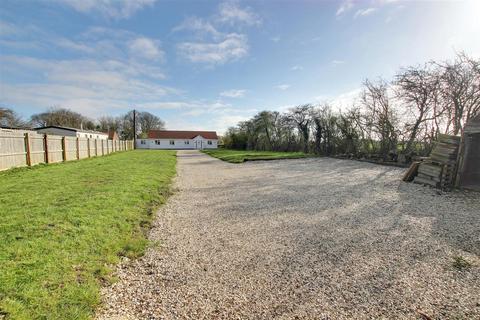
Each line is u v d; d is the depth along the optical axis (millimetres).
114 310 2279
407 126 15438
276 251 3576
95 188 6832
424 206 5910
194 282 2789
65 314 2104
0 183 7477
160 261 3270
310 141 26000
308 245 3777
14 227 3840
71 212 4613
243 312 2303
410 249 3631
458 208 5746
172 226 4617
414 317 2244
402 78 14828
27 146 11328
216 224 4730
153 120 67438
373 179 9719
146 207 5680
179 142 56531
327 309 2354
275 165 15289
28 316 2023
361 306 2395
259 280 2834
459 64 12445
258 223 4773
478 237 4066
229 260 3309
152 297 2506
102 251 3332
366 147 19094
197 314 2268
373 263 3223
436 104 13945
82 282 2588
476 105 12164
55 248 3209
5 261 2801
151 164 14586
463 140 7793
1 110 32938
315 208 5750
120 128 63219
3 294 2244
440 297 2531
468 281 2816
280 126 32469
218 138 60281
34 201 5363
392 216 5160
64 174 9445
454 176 7934
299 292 2611
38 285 2424
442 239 3986
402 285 2738
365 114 18500
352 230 4387
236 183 9008
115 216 4660
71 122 55281
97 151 20984
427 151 14375
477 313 2291
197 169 13562
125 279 2818
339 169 13000
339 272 3006
